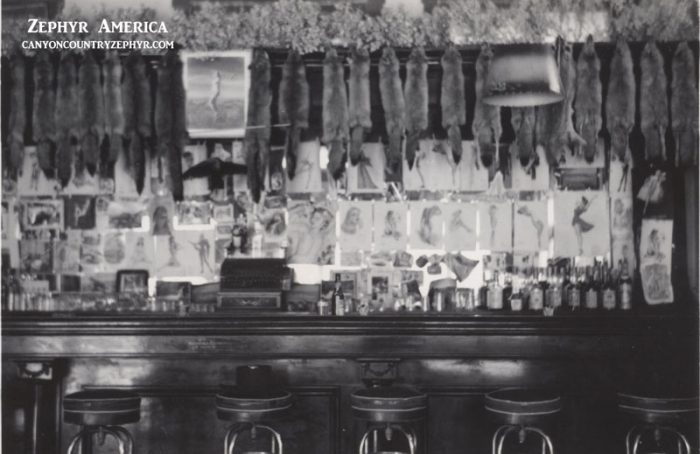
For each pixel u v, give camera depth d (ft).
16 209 22.13
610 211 21.74
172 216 22.18
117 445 20.03
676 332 18.66
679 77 20.26
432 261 21.89
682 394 17.69
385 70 20.56
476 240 21.89
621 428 19.42
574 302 21.12
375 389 17.97
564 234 21.77
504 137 21.66
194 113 21.15
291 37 21.04
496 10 21.18
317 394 19.65
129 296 21.98
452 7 21.09
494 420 17.34
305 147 22.02
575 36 21.02
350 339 18.88
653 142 20.33
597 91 20.17
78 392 18.10
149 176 22.16
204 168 20.92
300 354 18.93
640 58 20.48
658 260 21.54
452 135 20.54
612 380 19.39
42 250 22.12
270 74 20.94
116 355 19.11
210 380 19.79
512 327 18.66
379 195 22.03
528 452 19.62
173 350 19.06
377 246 21.98
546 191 21.83
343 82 20.58
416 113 20.49
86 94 20.74
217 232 22.13
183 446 19.80
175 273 22.11
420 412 17.26
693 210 21.43
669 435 19.51
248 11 22.06
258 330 18.86
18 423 19.88
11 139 21.11
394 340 18.81
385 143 21.89
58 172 20.97
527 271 21.74
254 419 17.34
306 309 21.76
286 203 22.07
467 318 18.66
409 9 21.98
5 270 21.98
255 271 20.76
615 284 21.47
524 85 16.31
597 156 21.77
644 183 21.67
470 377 19.57
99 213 22.25
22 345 19.08
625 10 20.81
